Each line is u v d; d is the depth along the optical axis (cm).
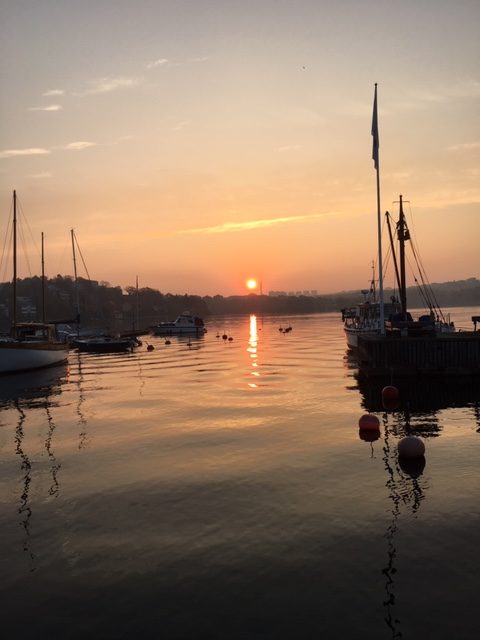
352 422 2181
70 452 1828
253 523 1190
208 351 6375
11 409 2680
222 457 1709
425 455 1688
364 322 5312
